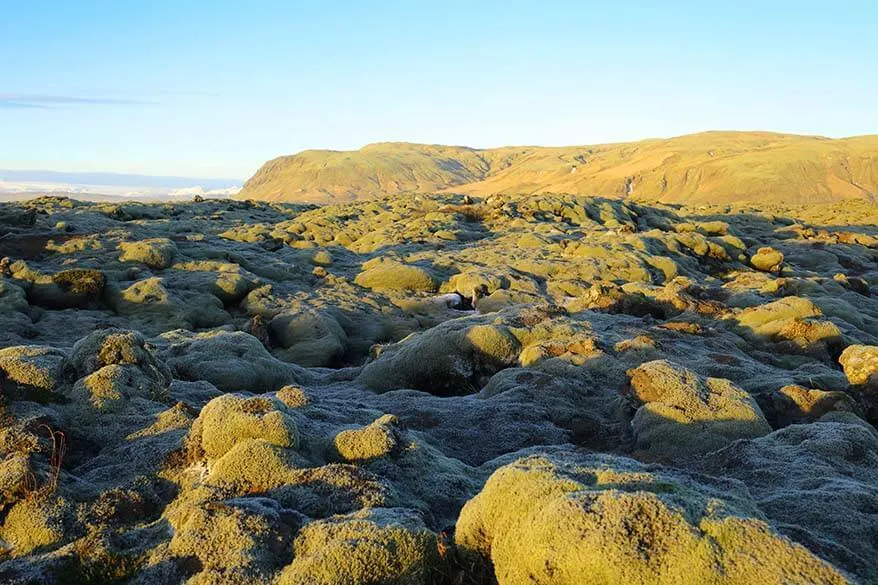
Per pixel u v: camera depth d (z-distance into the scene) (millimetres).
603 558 7582
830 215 124000
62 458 12766
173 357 24688
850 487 11867
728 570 7328
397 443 13750
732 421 16734
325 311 44844
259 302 46781
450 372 25547
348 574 8508
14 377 15039
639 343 24062
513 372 23031
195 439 12992
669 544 7621
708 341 27109
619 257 61375
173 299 43656
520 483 9445
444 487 12750
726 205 137250
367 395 23141
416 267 57156
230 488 11320
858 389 19562
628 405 18656
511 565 8508
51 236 59031
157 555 9570
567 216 94000
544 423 18828
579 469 9875
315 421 15242
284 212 116250
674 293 36531
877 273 63938
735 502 9164
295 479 11438
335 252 71188
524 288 53219
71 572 9453
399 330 43844
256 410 13102
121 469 12555
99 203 101500
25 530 10516
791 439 15180
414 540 9016
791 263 71875
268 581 8695
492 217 92938
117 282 45906
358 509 10812
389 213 100812
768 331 29281
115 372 15734
